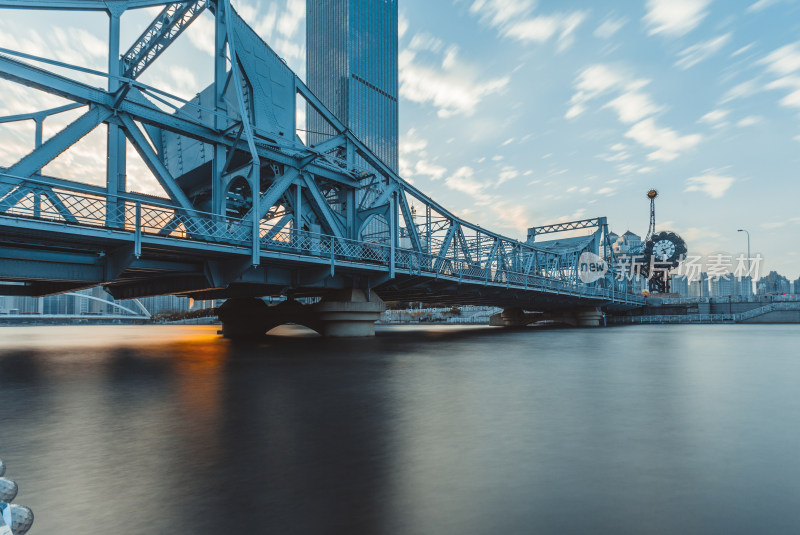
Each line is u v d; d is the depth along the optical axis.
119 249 18.84
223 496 4.82
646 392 11.05
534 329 58.34
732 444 6.65
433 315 153.38
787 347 25.45
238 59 24.86
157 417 8.45
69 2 17.77
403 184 33.50
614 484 5.13
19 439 7.00
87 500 4.73
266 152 25.25
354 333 32.97
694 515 4.34
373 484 5.14
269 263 24.05
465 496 4.81
